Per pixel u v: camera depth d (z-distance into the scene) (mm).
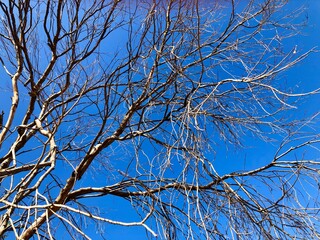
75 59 4699
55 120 4527
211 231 3881
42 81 4930
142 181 4551
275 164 4531
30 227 4133
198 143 3764
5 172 3908
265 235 4148
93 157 4910
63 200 4551
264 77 4152
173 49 4508
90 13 4660
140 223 2822
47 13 4387
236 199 4312
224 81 3996
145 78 4949
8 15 4301
